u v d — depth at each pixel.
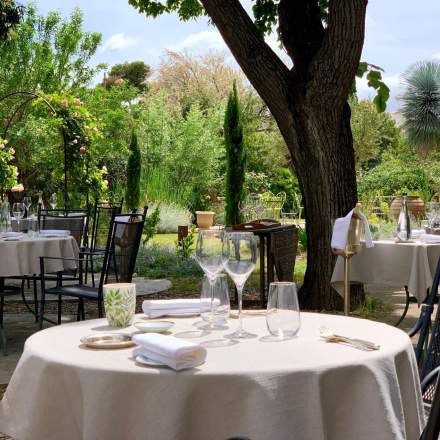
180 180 23.72
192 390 1.77
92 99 24.44
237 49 7.17
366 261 6.11
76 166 13.02
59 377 1.92
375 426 1.85
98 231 9.63
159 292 8.76
